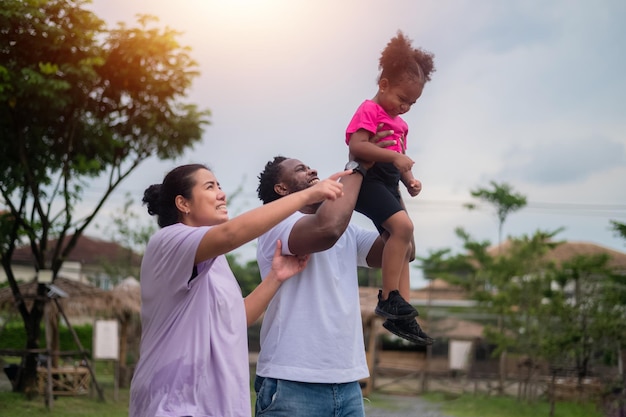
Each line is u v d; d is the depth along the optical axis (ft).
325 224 10.11
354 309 11.05
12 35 44.60
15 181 49.62
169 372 9.26
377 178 11.09
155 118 49.93
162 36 47.96
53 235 52.80
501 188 93.66
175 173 10.41
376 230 11.91
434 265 81.35
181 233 9.49
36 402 47.24
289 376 10.53
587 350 62.08
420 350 92.73
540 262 68.49
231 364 9.51
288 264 10.77
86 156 52.29
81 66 45.44
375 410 52.44
